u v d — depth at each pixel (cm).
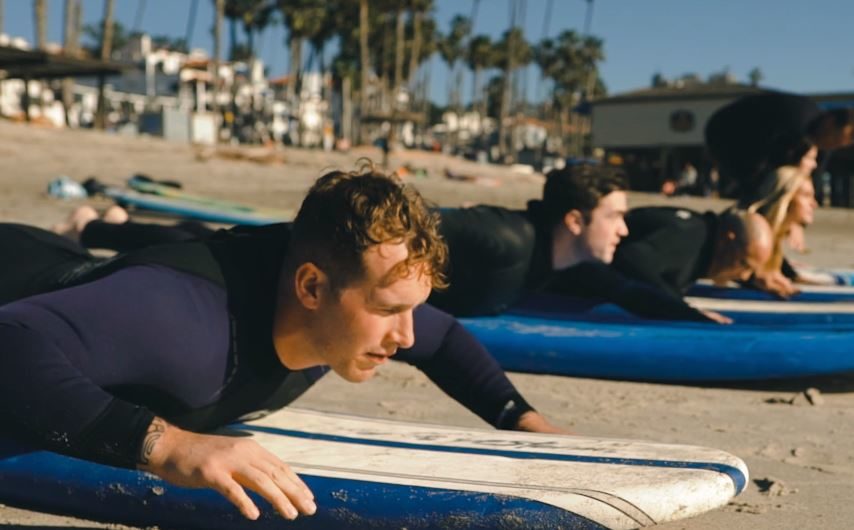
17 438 218
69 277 252
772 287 602
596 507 200
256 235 232
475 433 275
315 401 391
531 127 9506
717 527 246
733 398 437
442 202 2012
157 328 211
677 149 5038
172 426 202
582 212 450
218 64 4541
